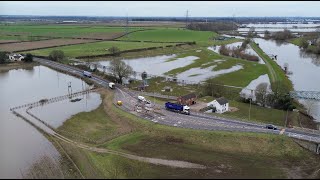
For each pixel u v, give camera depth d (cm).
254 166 8562
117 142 9925
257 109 13188
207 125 10875
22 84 17175
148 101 13475
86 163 8644
